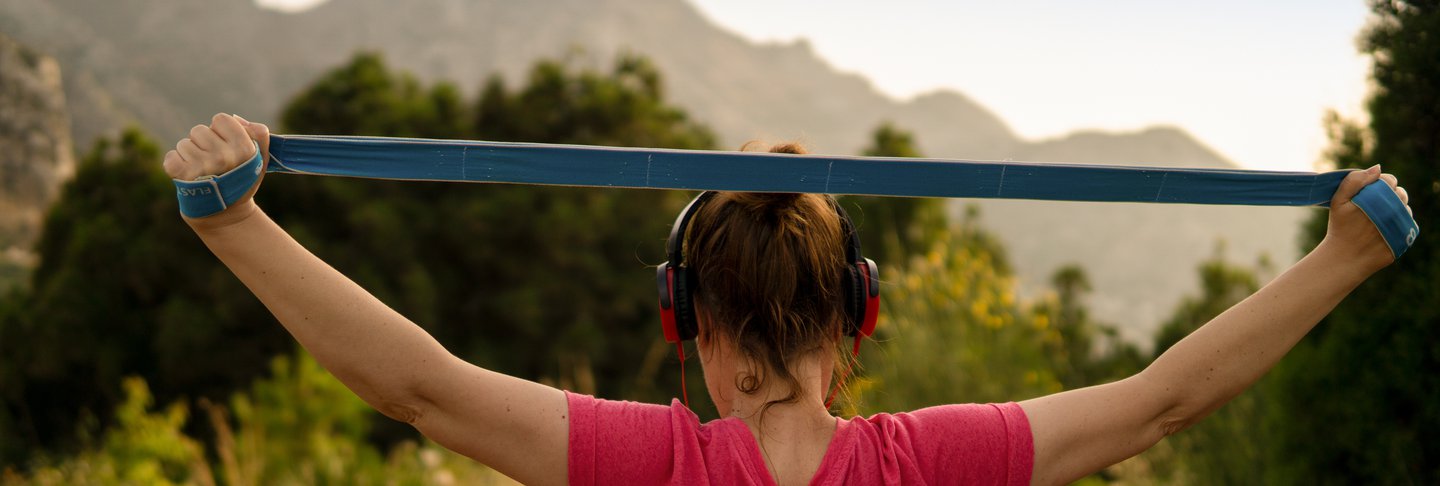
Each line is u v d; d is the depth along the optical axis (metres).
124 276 15.90
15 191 64.25
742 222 1.02
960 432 1.00
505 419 0.95
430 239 15.79
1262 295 1.01
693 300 1.05
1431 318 2.61
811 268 1.02
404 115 16.42
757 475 0.97
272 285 0.90
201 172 0.86
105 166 17.25
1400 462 2.70
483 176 0.96
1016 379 6.22
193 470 6.88
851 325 1.05
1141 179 0.99
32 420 16.22
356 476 6.10
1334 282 1.00
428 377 0.93
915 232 14.59
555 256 15.70
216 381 15.02
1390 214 0.98
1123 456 1.02
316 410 6.70
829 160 0.96
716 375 1.06
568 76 17.92
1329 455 2.89
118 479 6.71
